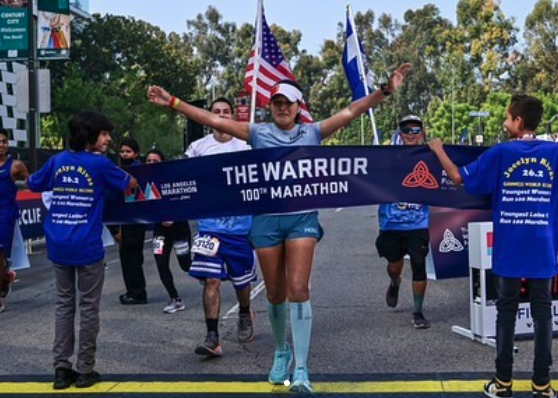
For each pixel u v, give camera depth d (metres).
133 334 6.80
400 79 4.98
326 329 6.79
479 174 4.64
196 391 4.97
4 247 7.50
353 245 14.09
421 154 5.36
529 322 6.17
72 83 39.22
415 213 6.78
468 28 82.94
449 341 6.25
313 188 5.08
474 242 6.17
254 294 8.95
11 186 7.48
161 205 5.58
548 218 4.49
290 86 5.03
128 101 41.94
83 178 5.02
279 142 5.09
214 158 5.31
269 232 4.96
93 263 5.03
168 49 53.66
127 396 4.89
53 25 18.08
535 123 4.62
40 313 7.95
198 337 6.65
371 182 5.26
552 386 4.89
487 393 4.71
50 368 5.65
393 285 7.34
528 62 79.56
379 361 5.64
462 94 83.44
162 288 9.55
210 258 5.90
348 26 8.55
